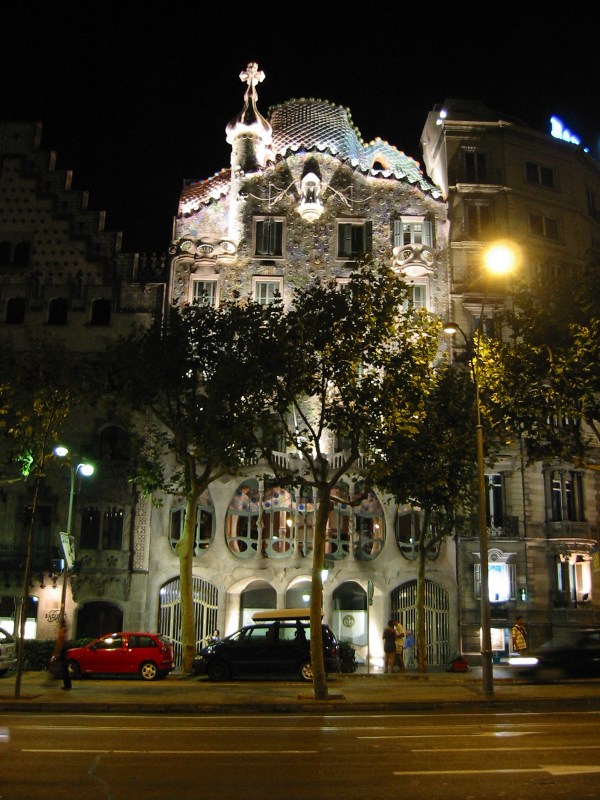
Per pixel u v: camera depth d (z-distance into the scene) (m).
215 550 39.22
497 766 12.60
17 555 38.91
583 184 49.12
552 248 46.38
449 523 32.91
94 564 38.88
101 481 39.84
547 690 25.08
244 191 44.81
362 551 39.69
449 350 42.59
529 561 40.72
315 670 22.56
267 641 28.62
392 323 26.31
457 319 43.62
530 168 47.72
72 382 31.94
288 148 45.72
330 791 10.86
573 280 30.03
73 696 22.70
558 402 28.78
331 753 13.76
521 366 29.38
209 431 29.38
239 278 43.50
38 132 45.19
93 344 41.78
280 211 44.66
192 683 27.27
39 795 10.52
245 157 45.81
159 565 39.28
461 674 31.92
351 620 40.25
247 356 28.14
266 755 13.53
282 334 26.31
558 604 40.72
